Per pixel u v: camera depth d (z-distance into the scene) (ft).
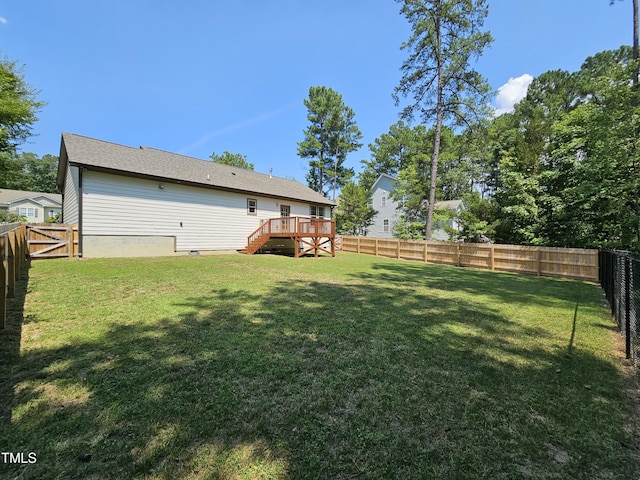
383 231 97.55
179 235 44.19
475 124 56.39
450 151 91.09
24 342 10.80
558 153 44.24
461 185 93.61
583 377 9.63
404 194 77.41
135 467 5.45
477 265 44.45
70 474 5.26
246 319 14.34
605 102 36.94
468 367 10.12
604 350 12.01
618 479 5.56
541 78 88.53
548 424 7.15
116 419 6.76
